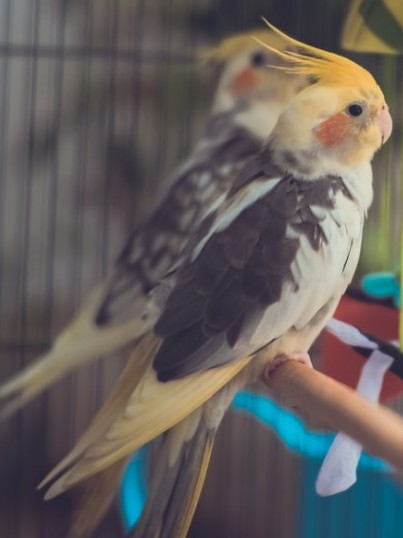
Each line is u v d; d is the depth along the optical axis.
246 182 1.38
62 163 2.73
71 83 2.70
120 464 1.36
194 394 1.24
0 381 2.70
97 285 2.67
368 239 2.23
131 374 1.30
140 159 2.67
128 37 2.66
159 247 2.55
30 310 2.71
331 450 1.29
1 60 2.69
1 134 2.72
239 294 1.27
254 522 2.63
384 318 1.57
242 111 2.47
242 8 2.54
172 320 1.28
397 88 2.26
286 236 1.29
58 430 2.69
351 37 1.32
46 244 2.75
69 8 2.67
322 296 1.30
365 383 1.48
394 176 2.26
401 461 0.91
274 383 1.27
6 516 2.66
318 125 1.34
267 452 2.63
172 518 1.28
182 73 2.62
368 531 2.37
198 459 1.31
